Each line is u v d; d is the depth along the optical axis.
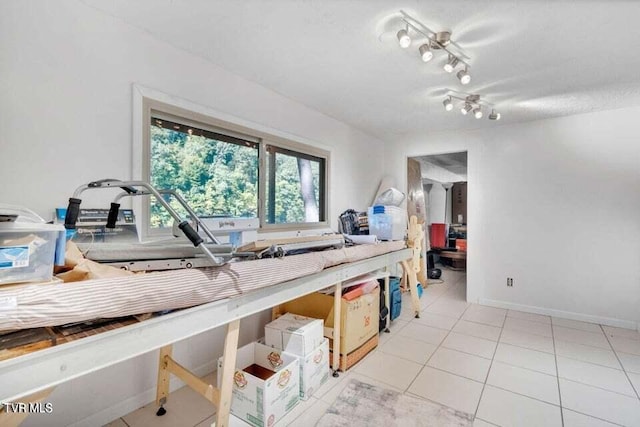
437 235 6.27
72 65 1.56
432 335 2.89
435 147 4.14
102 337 0.91
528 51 2.02
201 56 2.14
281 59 2.18
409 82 2.56
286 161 3.01
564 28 1.76
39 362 0.79
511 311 3.61
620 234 3.13
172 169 2.09
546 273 3.50
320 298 2.38
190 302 1.14
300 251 2.02
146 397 1.85
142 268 1.20
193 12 1.67
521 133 3.63
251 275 1.39
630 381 2.11
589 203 3.28
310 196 3.31
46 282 0.89
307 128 3.15
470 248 3.94
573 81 2.48
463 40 1.90
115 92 1.72
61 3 1.52
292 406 1.81
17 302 0.77
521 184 3.63
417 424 1.68
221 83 2.30
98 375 1.65
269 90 2.71
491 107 3.11
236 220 2.19
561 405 1.85
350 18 1.72
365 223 3.66
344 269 2.19
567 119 3.38
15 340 0.83
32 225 0.88
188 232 1.15
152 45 1.89
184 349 2.05
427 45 1.89
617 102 2.96
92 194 1.63
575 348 2.62
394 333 2.94
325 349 2.12
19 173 1.40
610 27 1.74
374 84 2.60
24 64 1.41
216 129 2.32
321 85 2.62
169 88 1.98
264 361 2.04
